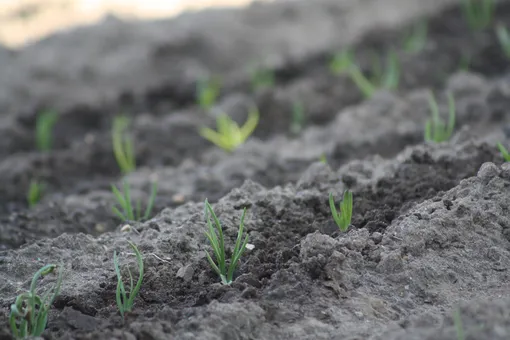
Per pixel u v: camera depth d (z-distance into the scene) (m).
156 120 6.34
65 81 7.93
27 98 7.61
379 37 7.64
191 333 2.46
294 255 2.99
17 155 5.74
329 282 2.74
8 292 2.95
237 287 2.77
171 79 7.69
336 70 6.85
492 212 3.04
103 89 7.76
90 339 2.45
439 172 3.62
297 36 8.47
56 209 4.00
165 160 5.46
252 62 8.09
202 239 3.20
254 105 6.23
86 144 5.73
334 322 2.56
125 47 8.59
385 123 5.43
